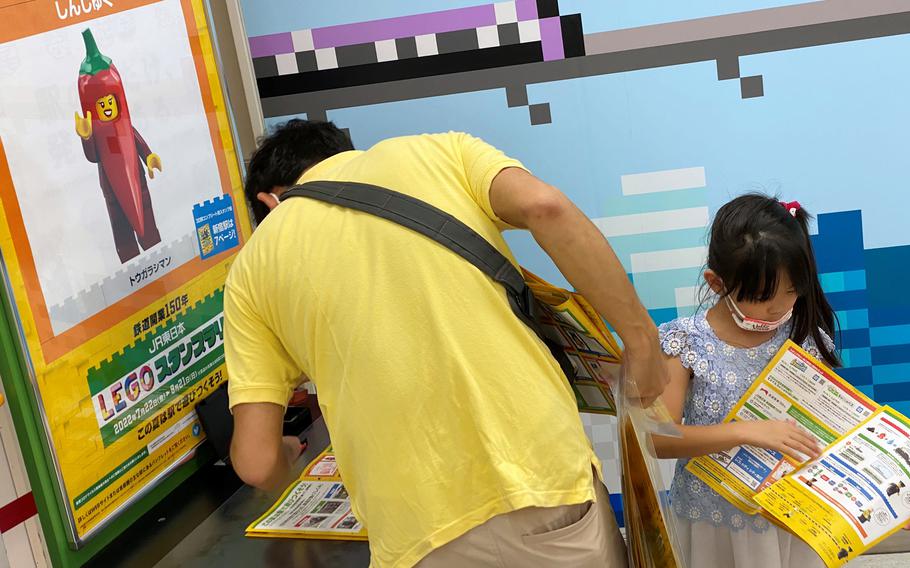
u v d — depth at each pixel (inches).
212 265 75.8
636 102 90.3
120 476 63.9
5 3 55.6
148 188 68.0
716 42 87.6
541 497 46.9
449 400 46.9
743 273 64.2
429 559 48.1
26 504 58.4
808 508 60.9
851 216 91.6
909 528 62.4
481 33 89.8
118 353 64.0
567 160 92.9
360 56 91.7
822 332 72.6
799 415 66.7
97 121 62.9
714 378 69.2
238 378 52.0
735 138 90.4
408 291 47.4
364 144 94.7
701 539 70.9
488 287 47.7
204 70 75.8
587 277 47.3
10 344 55.4
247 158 92.6
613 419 99.9
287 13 91.1
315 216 50.3
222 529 66.7
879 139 89.0
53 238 58.4
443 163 50.7
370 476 48.5
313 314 48.9
